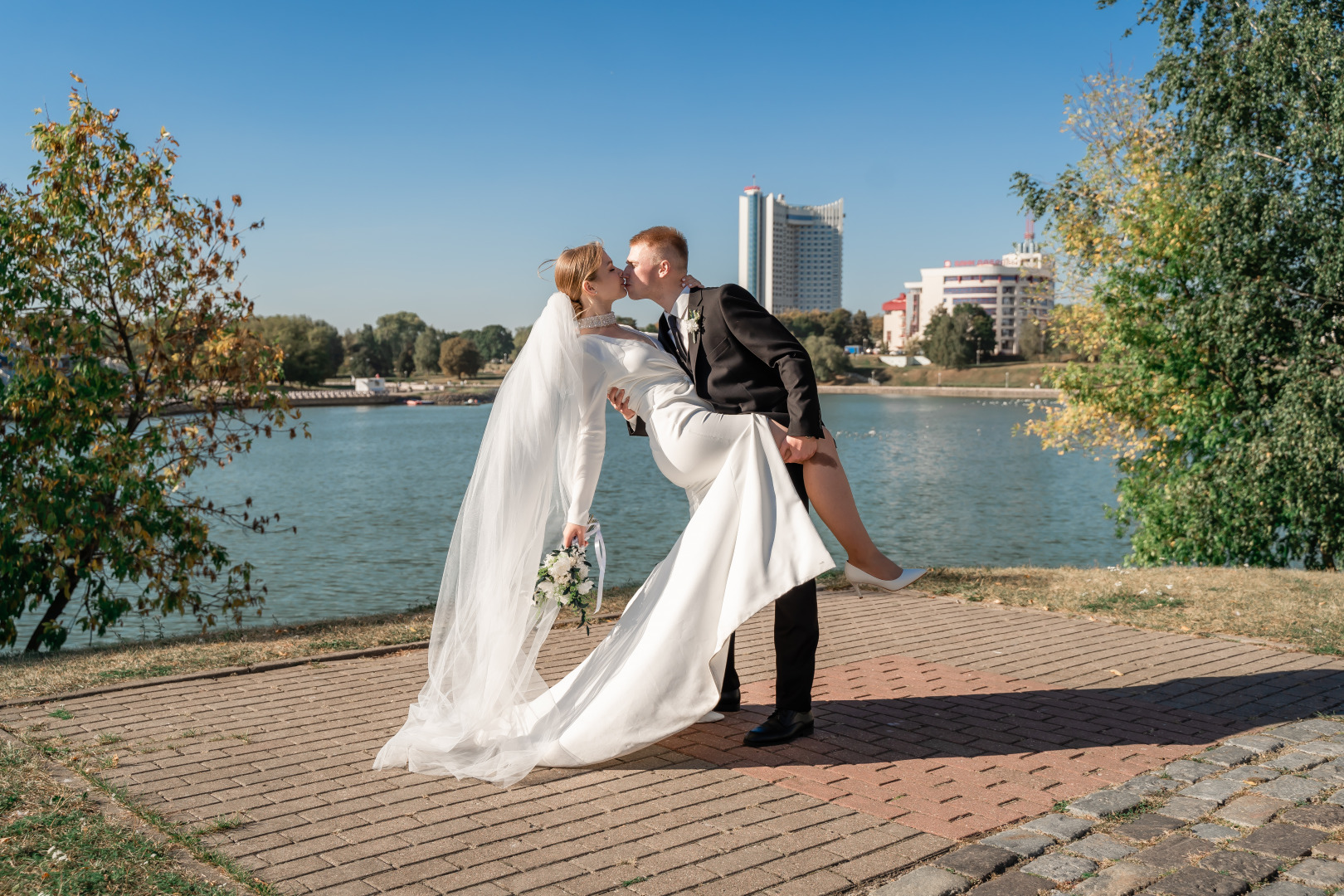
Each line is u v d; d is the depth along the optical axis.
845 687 5.35
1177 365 13.17
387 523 27.11
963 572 9.56
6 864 2.93
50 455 9.03
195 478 41.31
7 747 4.19
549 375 4.26
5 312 8.83
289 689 5.40
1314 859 3.01
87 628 9.67
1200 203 12.65
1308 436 11.20
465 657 4.23
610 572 18.50
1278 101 12.09
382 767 4.02
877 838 3.23
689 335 4.43
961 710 4.86
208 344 9.45
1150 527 13.92
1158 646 6.38
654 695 4.08
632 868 3.01
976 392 128.25
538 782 3.86
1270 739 4.27
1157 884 2.84
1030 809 3.50
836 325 192.88
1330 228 11.51
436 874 2.96
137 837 3.18
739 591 4.06
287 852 3.12
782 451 4.27
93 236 9.20
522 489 4.24
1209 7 12.59
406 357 181.12
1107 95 16.64
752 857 3.08
